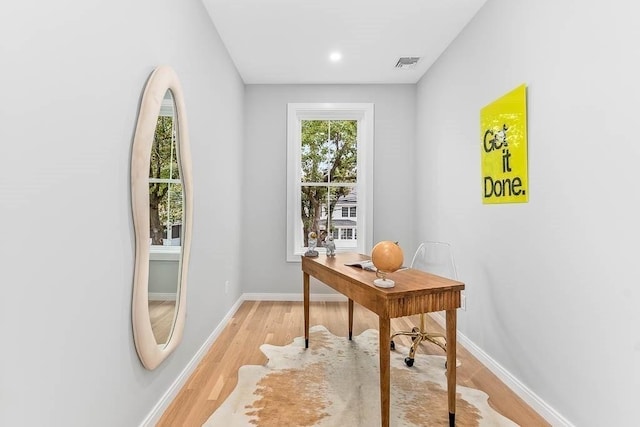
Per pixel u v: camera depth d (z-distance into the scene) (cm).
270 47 309
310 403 186
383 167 399
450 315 167
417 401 189
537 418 176
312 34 286
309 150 418
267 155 400
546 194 178
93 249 120
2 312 86
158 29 168
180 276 193
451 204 298
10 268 88
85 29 114
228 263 321
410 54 323
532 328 189
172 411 179
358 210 417
